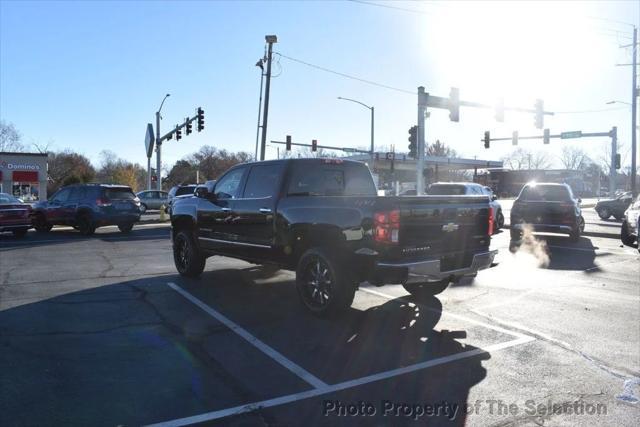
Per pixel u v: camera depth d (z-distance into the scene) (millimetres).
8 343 5418
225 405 3977
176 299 7504
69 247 14227
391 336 5773
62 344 5398
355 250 5988
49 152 83750
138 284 8633
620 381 4543
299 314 6664
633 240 14594
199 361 4930
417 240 6035
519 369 4805
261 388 4309
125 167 89250
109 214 18000
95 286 8461
